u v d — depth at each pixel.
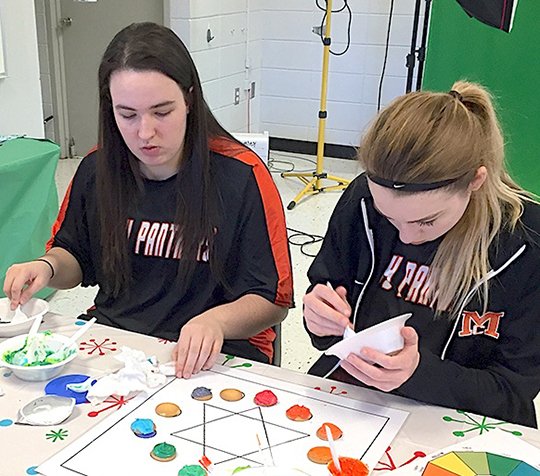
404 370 0.93
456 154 0.95
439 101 1.00
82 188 1.44
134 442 0.88
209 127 1.38
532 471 0.83
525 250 1.10
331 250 1.27
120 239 1.38
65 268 1.39
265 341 1.41
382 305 1.22
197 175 1.33
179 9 3.81
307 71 4.70
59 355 1.07
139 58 1.20
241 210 1.36
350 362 0.94
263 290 1.33
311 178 4.26
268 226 1.36
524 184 2.91
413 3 4.21
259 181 1.37
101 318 1.41
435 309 1.16
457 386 1.00
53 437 0.89
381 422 0.94
